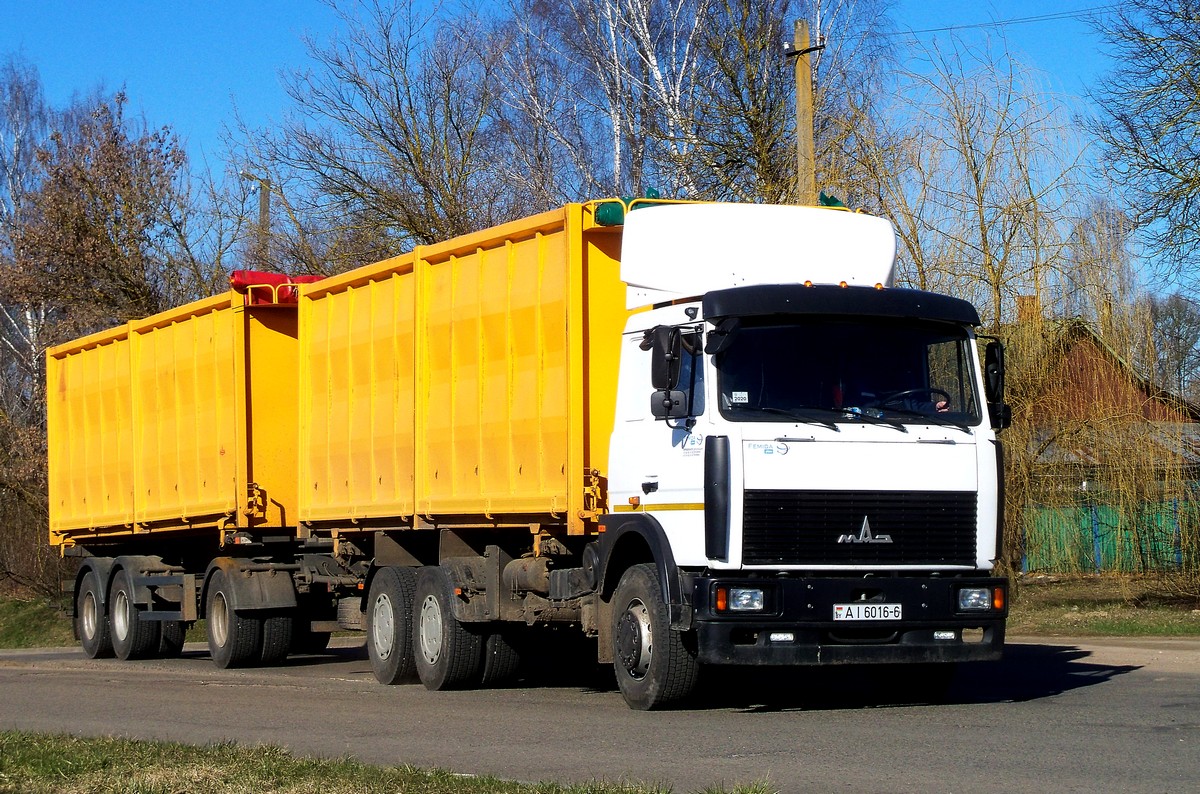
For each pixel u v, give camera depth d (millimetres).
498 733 9938
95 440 20891
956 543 10602
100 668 18328
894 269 11703
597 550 11492
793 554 10188
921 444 10562
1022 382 20359
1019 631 18688
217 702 12758
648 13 34281
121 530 20312
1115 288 20266
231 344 16875
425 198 34406
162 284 37188
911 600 10375
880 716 10438
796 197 22875
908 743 8898
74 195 36062
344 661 18859
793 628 10125
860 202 21484
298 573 17094
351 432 14992
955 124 21000
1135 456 19906
